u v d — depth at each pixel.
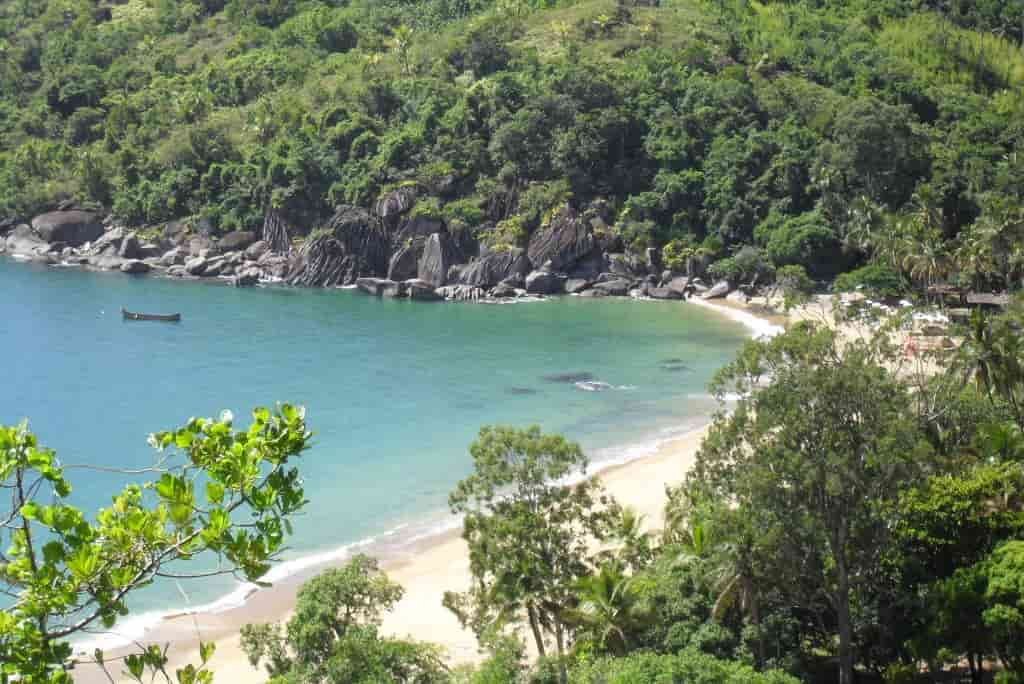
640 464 75.94
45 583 13.00
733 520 41.78
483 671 37.56
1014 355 59.44
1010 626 38.38
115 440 80.94
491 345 118.81
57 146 193.00
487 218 164.62
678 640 41.56
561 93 171.62
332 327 128.88
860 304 80.19
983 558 42.84
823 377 42.12
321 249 162.00
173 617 52.62
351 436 83.44
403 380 101.88
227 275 166.50
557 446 41.72
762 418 42.75
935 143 165.00
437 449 80.31
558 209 160.88
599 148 166.50
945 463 48.78
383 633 50.50
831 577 43.94
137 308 137.38
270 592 55.69
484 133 172.00
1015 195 146.75
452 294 153.50
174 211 177.88
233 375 102.81
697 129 169.88
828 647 45.62
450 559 59.91
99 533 13.46
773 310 140.00
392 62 195.38
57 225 179.25
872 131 150.25
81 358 109.06
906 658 43.06
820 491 41.62
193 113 190.62
